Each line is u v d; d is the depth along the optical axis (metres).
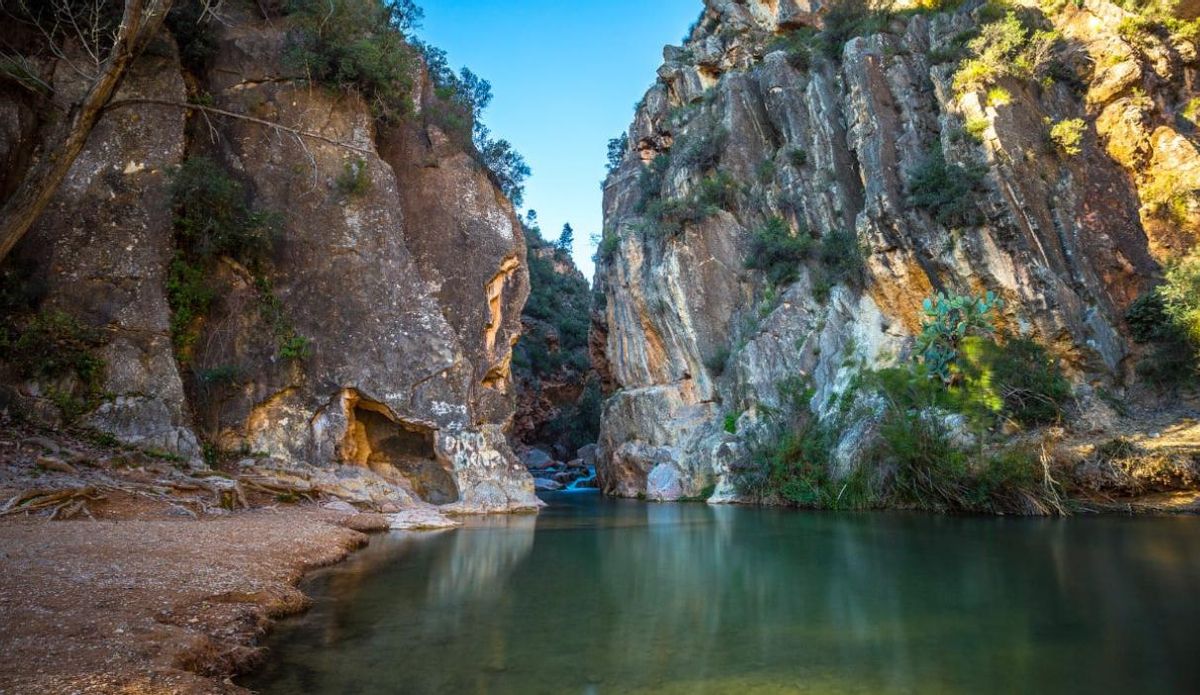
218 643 5.87
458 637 6.63
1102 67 28.58
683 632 6.87
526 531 16.19
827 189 32.38
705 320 33.91
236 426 18.36
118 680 4.55
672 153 41.28
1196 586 8.98
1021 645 6.34
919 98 30.83
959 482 19.95
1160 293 23.00
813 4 43.09
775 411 28.36
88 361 15.91
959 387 22.61
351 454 20.12
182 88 20.00
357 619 7.35
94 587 6.81
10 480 12.14
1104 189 26.33
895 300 26.84
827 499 22.84
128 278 17.22
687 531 16.16
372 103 23.53
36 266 16.38
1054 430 20.62
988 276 24.53
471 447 21.55
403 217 23.58
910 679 5.36
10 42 17.75
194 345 18.44
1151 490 18.58
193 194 18.59
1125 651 6.11
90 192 17.58
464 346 23.34
